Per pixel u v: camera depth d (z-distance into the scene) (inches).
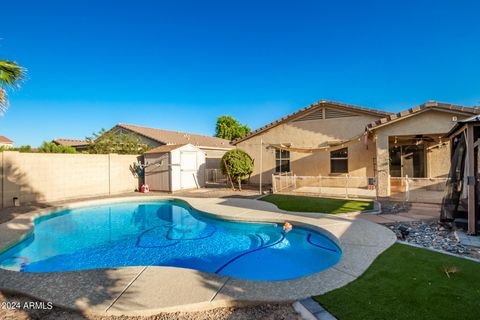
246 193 645.9
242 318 133.3
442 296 143.9
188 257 281.3
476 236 256.2
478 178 276.7
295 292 152.5
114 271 187.3
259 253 288.2
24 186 527.2
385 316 126.9
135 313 138.1
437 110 448.5
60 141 1234.6
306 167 705.6
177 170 707.4
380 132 486.3
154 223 428.1
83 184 629.0
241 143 807.7
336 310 133.5
